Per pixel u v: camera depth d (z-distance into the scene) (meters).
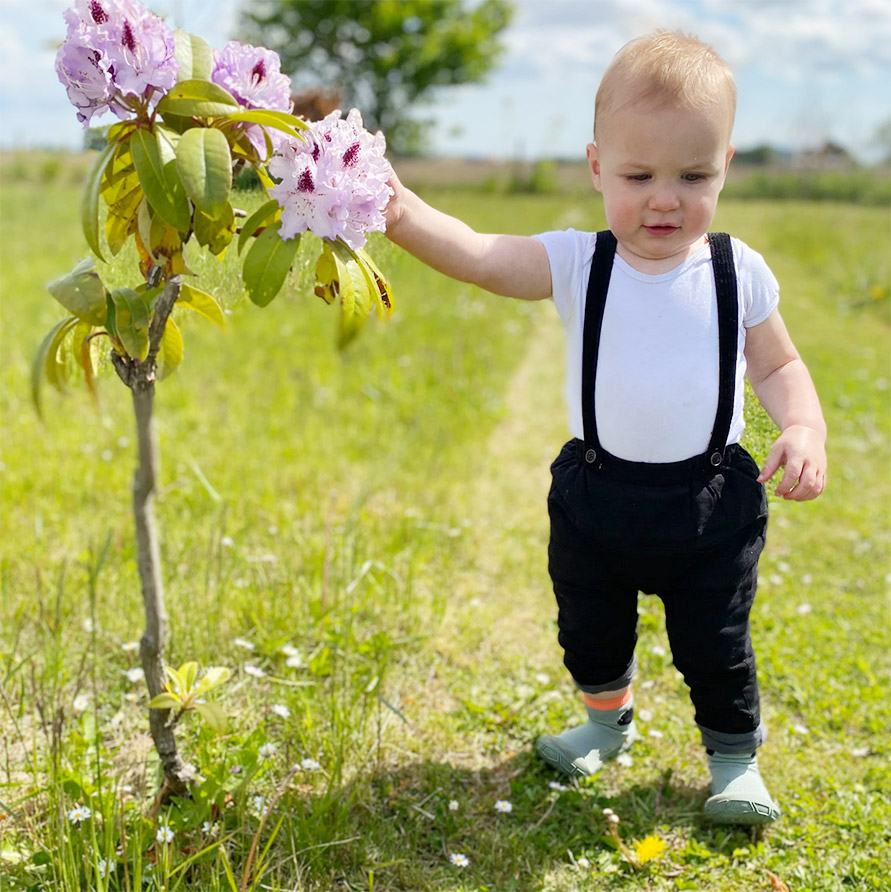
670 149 1.79
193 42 1.60
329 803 2.04
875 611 3.26
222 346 6.36
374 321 7.76
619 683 2.25
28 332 6.06
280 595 2.99
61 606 2.81
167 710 1.94
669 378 1.90
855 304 10.22
